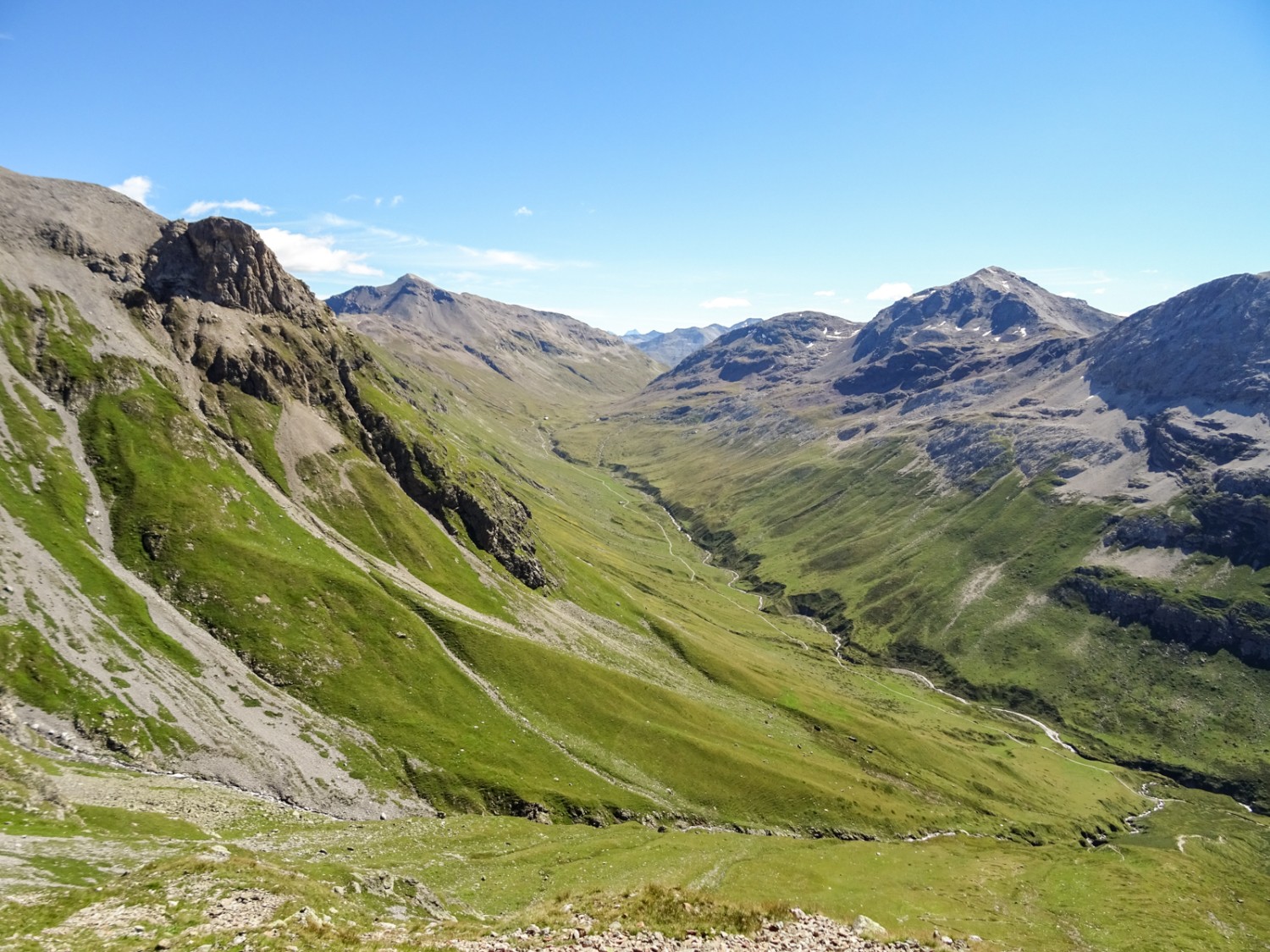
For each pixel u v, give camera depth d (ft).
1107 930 348.59
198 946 100.78
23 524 380.58
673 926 131.13
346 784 337.52
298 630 413.80
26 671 303.68
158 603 384.27
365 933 116.98
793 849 383.24
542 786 390.42
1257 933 391.04
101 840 181.57
